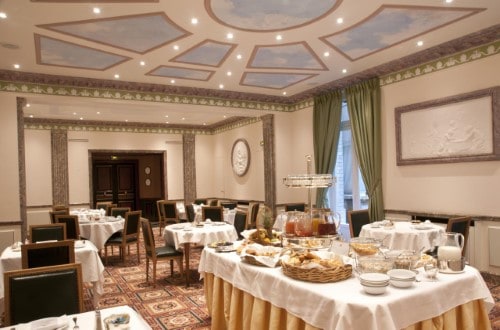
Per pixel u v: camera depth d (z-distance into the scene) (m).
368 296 1.97
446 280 2.19
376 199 6.66
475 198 5.28
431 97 5.84
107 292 5.07
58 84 6.71
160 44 5.18
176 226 5.95
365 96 6.93
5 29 4.54
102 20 4.34
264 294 2.55
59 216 6.29
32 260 3.55
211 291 3.49
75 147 10.93
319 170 8.09
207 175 12.89
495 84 5.03
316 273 2.24
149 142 12.05
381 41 5.29
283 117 9.05
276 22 4.53
